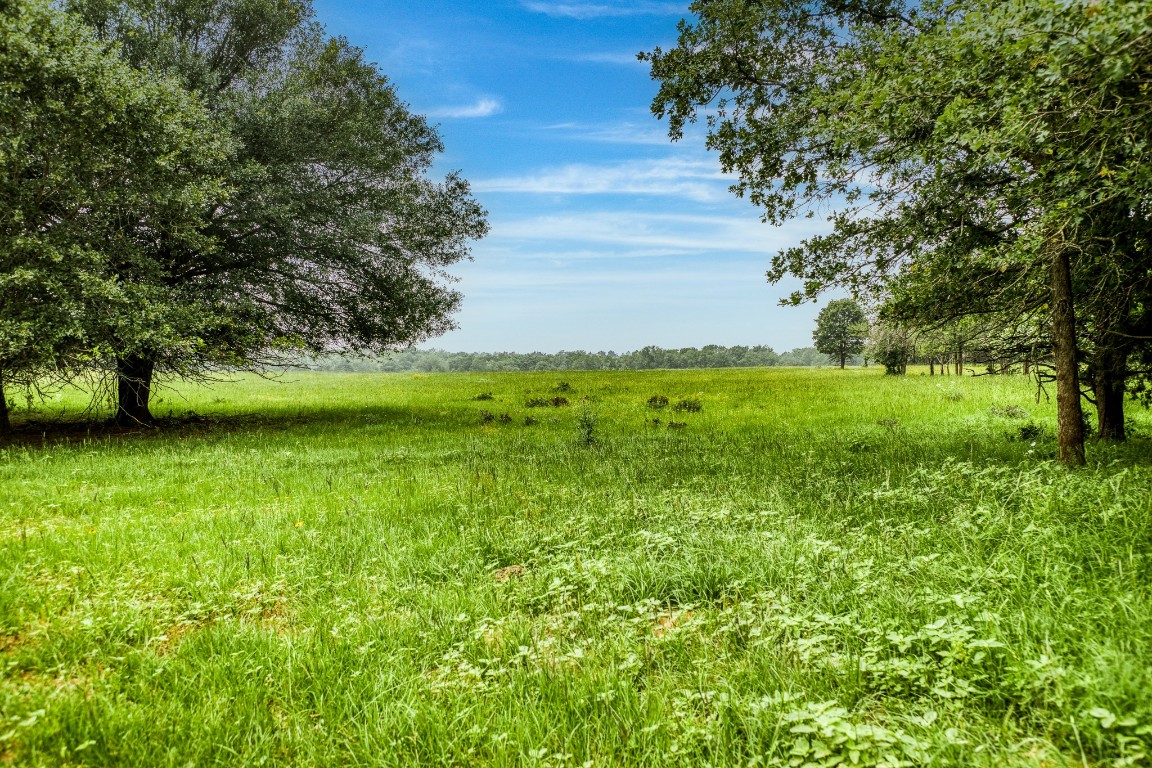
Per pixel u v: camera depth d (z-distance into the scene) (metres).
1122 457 9.27
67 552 6.05
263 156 19.31
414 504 8.13
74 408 24.31
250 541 6.40
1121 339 10.35
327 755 3.04
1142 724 2.73
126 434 17.72
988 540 5.23
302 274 20.53
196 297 17.27
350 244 20.17
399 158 22.58
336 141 20.52
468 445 14.52
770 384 36.97
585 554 5.90
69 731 3.18
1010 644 3.44
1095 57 4.01
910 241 9.30
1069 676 3.08
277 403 28.72
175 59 17.94
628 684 3.46
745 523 6.61
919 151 6.25
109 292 13.44
